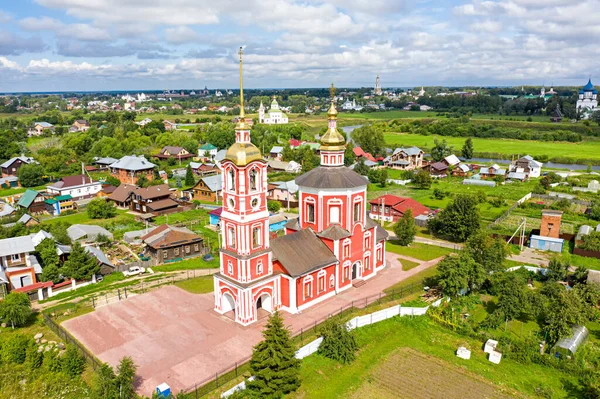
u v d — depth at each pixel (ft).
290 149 621.72
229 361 159.12
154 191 384.68
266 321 187.32
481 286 216.33
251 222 176.86
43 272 224.94
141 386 145.38
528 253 270.67
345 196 209.15
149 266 256.11
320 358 161.79
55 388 144.97
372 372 155.94
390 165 597.11
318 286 203.41
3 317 183.11
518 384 149.69
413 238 281.54
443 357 164.45
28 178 472.44
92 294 217.56
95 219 361.30
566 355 160.15
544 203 387.55
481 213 358.64
